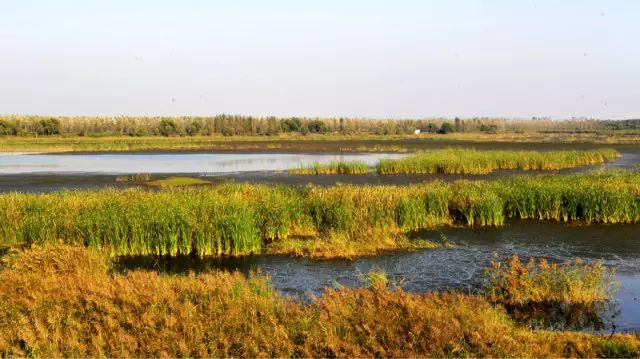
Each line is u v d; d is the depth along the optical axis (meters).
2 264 15.49
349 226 18.91
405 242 18.14
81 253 13.97
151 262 16.81
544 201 22.31
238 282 10.96
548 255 16.88
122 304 9.84
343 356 8.32
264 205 19.77
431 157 42.38
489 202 21.16
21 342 9.23
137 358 8.60
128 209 18.47
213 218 17.72
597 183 23.84
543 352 8.52
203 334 8.96
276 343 8.67
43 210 19.69
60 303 9.84
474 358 8.30
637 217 21.38
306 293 13.52
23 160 54.62
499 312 10.61
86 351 8.82
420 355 8.38
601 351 8.83
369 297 10.05
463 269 15.40
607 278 14.05
